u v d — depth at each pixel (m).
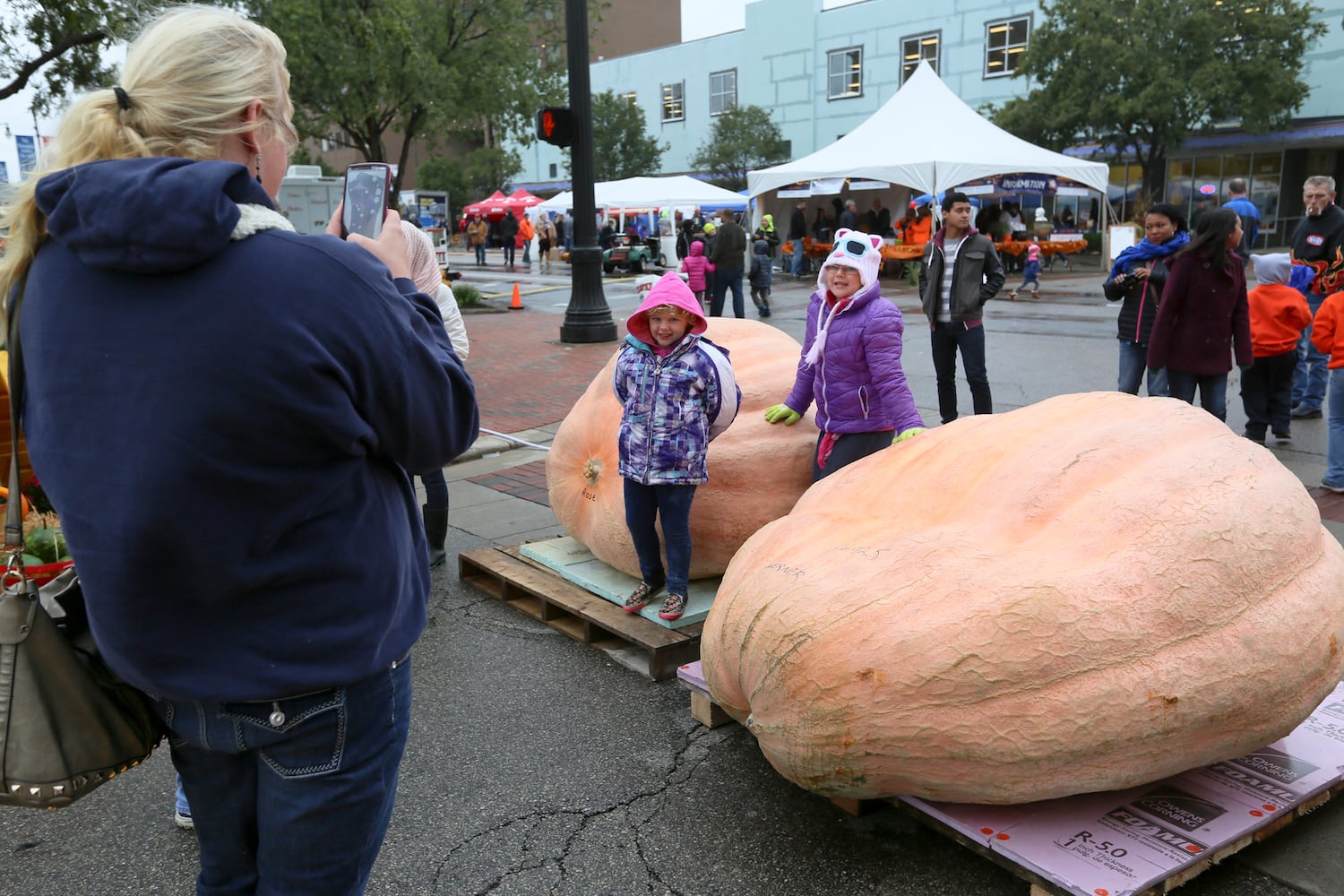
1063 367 11.00
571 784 3.24
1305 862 2.67
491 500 6.88
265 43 1.62
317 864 1.63
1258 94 29.11
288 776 1.57
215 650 1.46
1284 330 7.02
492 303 20.75
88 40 10.41
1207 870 2.65
